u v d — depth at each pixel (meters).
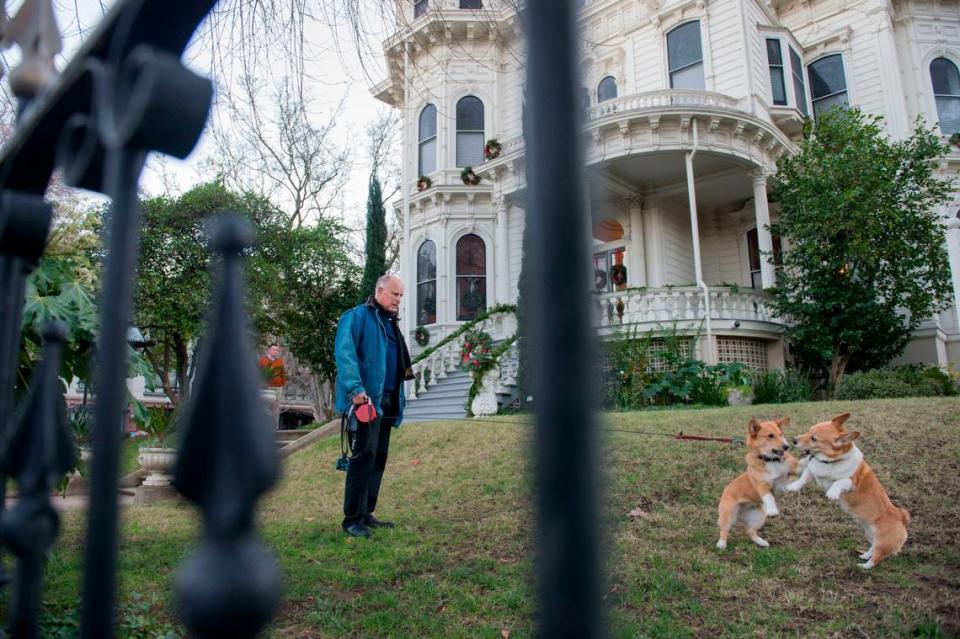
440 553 4.10
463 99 17.05
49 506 1.08
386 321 4.81
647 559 3.79
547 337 0.56
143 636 2.69
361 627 2.93
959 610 2.92
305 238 17.31
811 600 3.15
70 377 3.10
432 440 8.35
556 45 0.60
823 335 11.52
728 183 14.57
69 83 1.01
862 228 11.19
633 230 15.06
